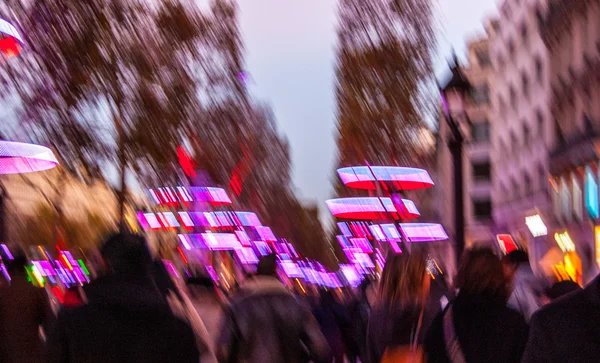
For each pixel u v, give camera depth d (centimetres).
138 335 455
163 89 2384
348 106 3538
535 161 5169
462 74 1289
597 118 3803
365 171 1292
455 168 1286
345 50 3575
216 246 1984
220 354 679
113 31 2269
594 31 3894
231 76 2612
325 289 1292
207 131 2728
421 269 618
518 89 5622
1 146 1078
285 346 671
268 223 5884
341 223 2777
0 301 807
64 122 2169
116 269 467
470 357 517
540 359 351
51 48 2111
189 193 1917
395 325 607
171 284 530
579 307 349
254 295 684
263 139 5597
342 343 1269
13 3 2052
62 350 456
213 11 2564
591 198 3784
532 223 5066
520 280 776
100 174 2272
